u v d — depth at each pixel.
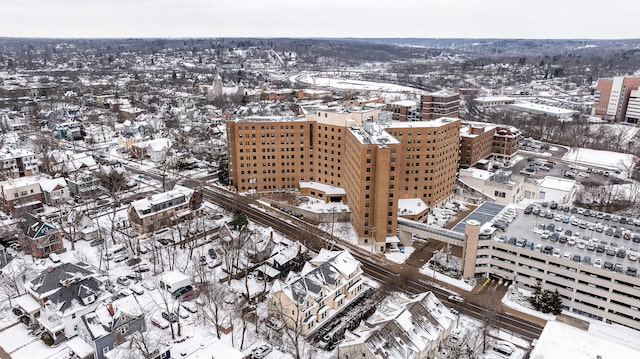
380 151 143.00
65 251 144.38
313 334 109.00
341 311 118.75
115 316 98.00
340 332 108.88
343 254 128.00
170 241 152.12
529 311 120.75
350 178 171.50
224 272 134.88
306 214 177.12
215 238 156.50
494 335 109.75
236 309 115.38
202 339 104.12
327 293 115.31
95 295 108.81
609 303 115.38
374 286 131.62
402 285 131.38
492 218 159.75
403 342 92.31
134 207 154.62
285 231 164.12
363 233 155.38
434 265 143.62
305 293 109.31
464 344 103.69
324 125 189.00
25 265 128.38
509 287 129.88
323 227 168.62
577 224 143.88
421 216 169.88
